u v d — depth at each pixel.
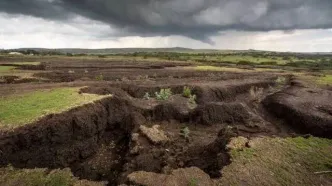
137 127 23.86
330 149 21.61
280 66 90.62
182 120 27.62
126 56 135.62
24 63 61.91
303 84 43.41
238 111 28.75
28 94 26.09
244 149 20.23
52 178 15.86
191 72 55.53
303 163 19.20
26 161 17.05
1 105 21.83
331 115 27.30
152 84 37.62
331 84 45.78
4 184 14.59
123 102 26.56
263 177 17.20
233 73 56.78
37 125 18.33
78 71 52.56
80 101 23.17
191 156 20.48
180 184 16.16
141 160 19.08
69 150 19.34
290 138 23.19
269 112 31.47
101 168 19.86
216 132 25.36
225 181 16.56
